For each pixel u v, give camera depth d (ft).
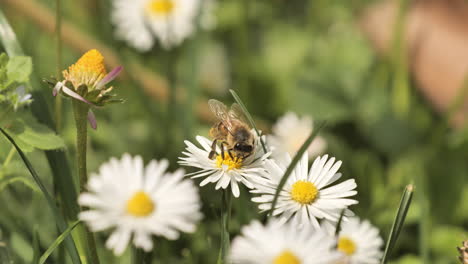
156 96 1.53
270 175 0.90
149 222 0.79
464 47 1.53
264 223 0.91
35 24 1.44
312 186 0.88
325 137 1.47
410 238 1.20
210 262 1.08
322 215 0.87
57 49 1.03
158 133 1.38
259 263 0.79
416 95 1.60
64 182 0.97
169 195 0.79
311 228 0.86
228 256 0.89
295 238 0.80
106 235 1.07
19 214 1.04
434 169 1.36
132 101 1.49
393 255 1.19
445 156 1.38
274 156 0.97
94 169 1.28
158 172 0.80
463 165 1.36
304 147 0.86
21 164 1.00
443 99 1.52
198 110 1.49
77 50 1.46
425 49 1.57
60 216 0.91
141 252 0.92
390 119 1.53
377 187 1.37
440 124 1.47
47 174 1.08
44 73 1.49
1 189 0.99
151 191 0.80
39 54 1.55
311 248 0.79
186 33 1.60
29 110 0.99
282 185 0.86
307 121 1.52
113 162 0.81
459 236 1.20
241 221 1.02
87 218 0.79
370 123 1.55
